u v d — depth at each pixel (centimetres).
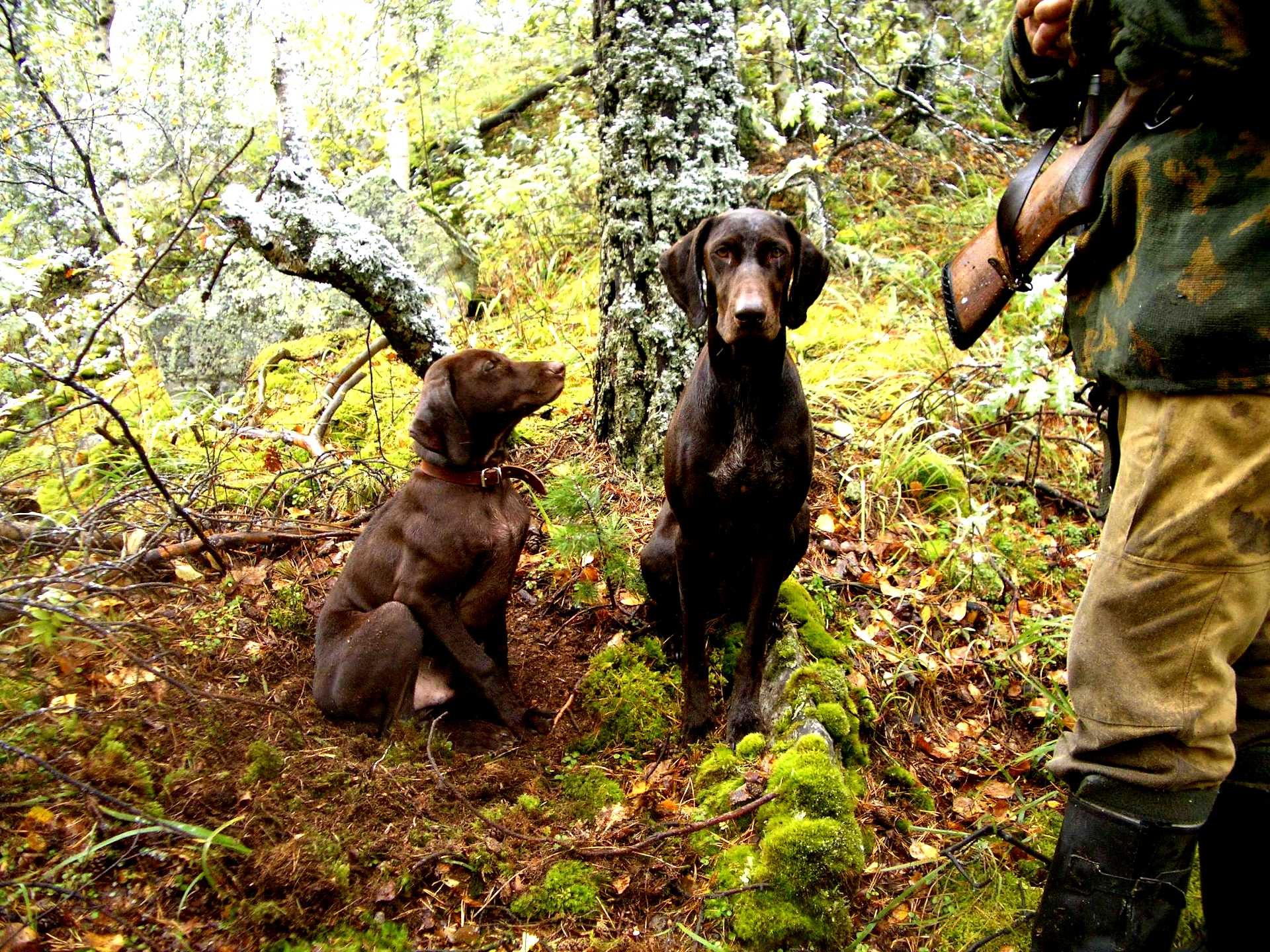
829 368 516
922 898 256
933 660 353
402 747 287
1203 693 179
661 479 426
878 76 778
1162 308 171
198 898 221
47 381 483
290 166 395
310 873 228
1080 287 201
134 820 223
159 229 736
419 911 235
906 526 418
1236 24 153
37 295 446
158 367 589
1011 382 429
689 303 305
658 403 422
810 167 589
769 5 718
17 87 625
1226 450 170
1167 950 198
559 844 253
